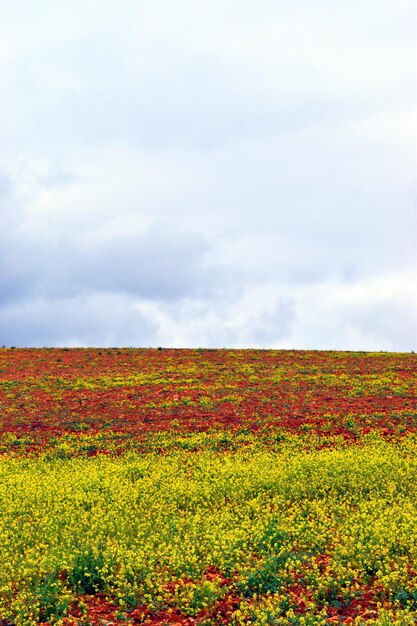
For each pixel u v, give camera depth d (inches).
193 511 687.1
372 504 652.7
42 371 1742.1
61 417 1296.8
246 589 477.4
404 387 1454.2
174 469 892.6
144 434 1161.4
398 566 490.9
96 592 491.5
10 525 625.3
